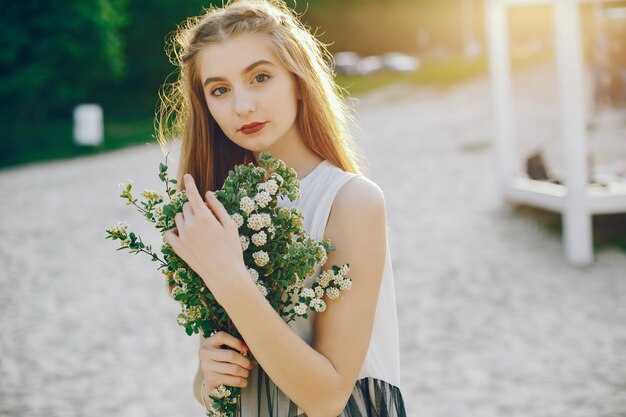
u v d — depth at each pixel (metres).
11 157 18.16
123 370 4.79
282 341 1.24
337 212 1.39
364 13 42.72
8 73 18.62
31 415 4.10
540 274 6.57
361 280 1.36
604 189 7.53
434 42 45.41
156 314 5.95
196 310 1.33
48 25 18.45
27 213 10.38
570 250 6.92
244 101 1.37
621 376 4.29
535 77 21.98
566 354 4.70
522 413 3.87
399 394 1.50
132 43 29.75
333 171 1.45
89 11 18.94
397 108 20.58
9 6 18.23
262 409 1.40
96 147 18.62
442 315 5.62
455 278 6.57
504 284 6.34
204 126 1.58
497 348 4.88
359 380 1.44
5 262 7.76
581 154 6.88
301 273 1.27
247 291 1.23
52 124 24.62
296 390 1.27
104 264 7.57
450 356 4.78
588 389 4.14
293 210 1.30
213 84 1.41
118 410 4.15
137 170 14.11
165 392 4.40
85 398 4.34
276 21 1.41
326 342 1.33
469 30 41.50
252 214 1.29
